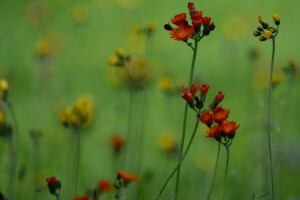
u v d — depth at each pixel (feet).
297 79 15.88
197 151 16.33
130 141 16.42
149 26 13.92
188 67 25.27
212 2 36.73
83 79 24.88
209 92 21.31
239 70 24.62
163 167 15.47
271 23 31.24
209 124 8.75
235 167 15.07
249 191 13.02
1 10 35.47
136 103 18.52
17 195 12.64
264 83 17.99
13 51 28.76
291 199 13.03
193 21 8.39
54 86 22.59
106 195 12.55
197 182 13.67
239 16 31.99
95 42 30.48
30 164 15.62
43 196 12.46
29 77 24.20
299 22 31.45
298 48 27.02
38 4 31.58
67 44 29.12
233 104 20.31
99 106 19.35
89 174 14.60
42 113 20.43
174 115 18.85
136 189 13.03
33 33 31.22
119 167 13.89
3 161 14.65
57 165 15.55
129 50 25.85
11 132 11.40
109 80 22.09
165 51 25.44
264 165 12.54
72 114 10.93
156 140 17.07
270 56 25.82
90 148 15.98
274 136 13.38
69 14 34.68
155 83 20.90
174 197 8.80
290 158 14.35
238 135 16.20
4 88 11.21
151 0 37.99
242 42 27.91
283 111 15.72
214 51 28.40
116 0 35.04
